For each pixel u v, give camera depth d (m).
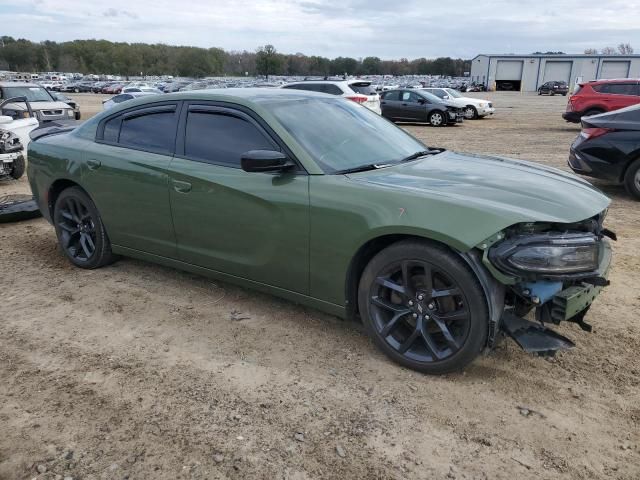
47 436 2.63
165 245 4.09
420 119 20.72
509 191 3.08
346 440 2.59
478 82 74.50
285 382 3.06
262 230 3.45
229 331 3.66
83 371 3.20
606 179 7.47
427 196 2.94
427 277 2.94
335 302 3.31
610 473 2.37
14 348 3.47
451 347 2.95
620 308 3.92
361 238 3.05
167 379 3.10
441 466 2.42
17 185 8.84
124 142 4.28
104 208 4.40
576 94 17.02
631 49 106.81
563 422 2.70
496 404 2.84
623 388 2.96
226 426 2.69
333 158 3.44
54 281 4.58
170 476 2.37
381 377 3.10
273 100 3.76
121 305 4.08
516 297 2.93
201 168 3.72
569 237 2.75
